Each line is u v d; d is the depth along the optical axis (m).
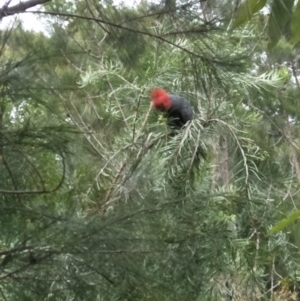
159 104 3.95
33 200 2.61
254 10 1.14
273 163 4.23
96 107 4.89
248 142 4.12
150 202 3.16
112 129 4.82
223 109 3.98
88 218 2.56
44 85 2.24
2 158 2.32
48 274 2.38
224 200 3.81
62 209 2.73
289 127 9.03
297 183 7.09
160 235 3.02
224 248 3.64
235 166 4.06
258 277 4.18
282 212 4.02
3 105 2.14
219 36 2.85
